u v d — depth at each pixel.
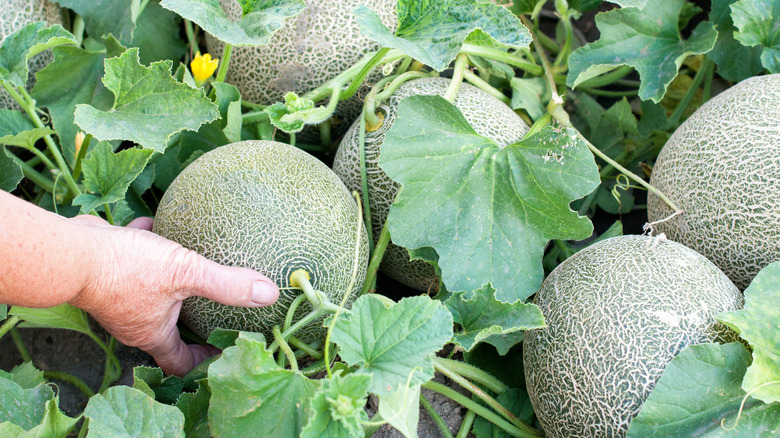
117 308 0.77
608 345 0.79
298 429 0.74
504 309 0.82
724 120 0.87
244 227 0.82
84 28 1.01
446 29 0.85
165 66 0.85
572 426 0.80
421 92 0.92
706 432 0.75
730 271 0.88
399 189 0.89
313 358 0.93
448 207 0.86
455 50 0.84
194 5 0.84
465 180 0.86
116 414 0.74
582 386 0.79
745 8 0.96
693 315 0.79
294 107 0.87
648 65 0.99
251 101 1.00
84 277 0.74
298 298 0.82
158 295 0.79
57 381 0.95
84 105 0.84
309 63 0.95
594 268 0.83
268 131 0.98
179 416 0.75
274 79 0.97
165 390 0.84
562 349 0.81
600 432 0.79
